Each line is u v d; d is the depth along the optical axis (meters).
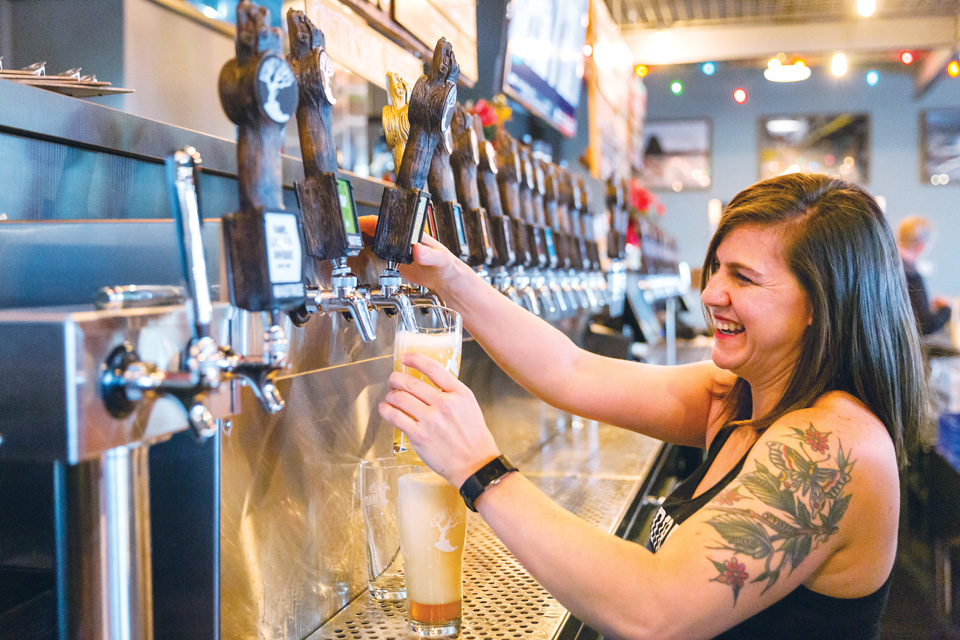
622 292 4.18
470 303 1.44
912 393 1.19
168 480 0.95
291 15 0.95
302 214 0.96
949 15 8.41
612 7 8.17
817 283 1.12
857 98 10.52
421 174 1.11
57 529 0.75
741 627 1.13
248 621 1.05
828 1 8.05
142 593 0.77
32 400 0.65
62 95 1.12
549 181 2.19
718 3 8.12
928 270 10.48
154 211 1.40
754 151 10.77
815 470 1.01
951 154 10.34
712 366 1.55
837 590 1.08
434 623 1.11
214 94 2.16
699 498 1.17
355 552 1.34
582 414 1.56
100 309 0.71
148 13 1.91
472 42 2.58
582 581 0.92
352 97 3.14
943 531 3.90
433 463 0.99
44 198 1.18
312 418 1.21
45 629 0.93
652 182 11.02
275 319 0.77
